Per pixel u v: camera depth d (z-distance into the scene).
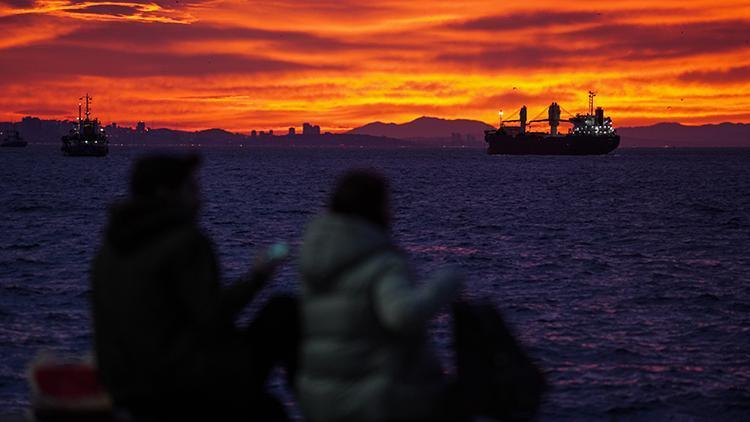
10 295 57.34
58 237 95.00
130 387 8.85
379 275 8.27
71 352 41.97
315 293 8.65
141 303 8.62
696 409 35.12
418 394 8.48
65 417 9.47
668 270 74.50
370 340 8.34
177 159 9.26
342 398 8.37
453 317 9.43
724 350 44.75
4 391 35.19
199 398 8.91
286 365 10.02
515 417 8.89
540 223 121.69
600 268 75.44
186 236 8.83
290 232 105.44
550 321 51.69
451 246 92.25
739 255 86.12
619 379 39.25
